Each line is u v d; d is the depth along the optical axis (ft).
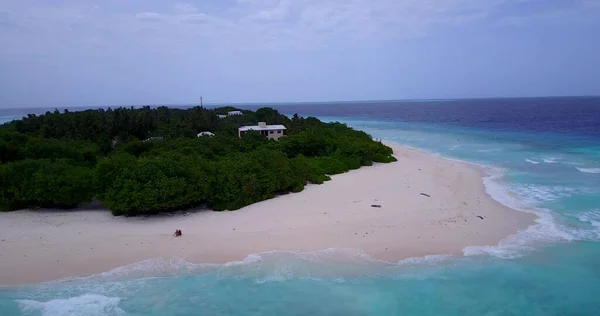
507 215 109.19
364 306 70.18
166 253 87.25
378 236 95.04
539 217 107.24
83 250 88.43
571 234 95.50
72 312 68.23
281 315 67.97
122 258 85.05
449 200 124.06
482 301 70.90
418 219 106.11
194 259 84.84
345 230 98.73
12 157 142.41
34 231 99.55
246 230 99.40
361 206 118.11
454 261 83.41
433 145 266.57
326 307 69.97
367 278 78.02
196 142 183.01
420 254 86.22
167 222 106.11
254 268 81.46
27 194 113.91
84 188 116.78
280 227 101.14
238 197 118.93
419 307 69.72
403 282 76.69
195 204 120.26
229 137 203.10
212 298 72.54
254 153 142.72
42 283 76.07
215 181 118.42
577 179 151.84
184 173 115.44
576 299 70.95
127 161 122.31
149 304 70.69
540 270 79.71
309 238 94.17
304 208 117.19
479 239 93.25
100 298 72.13
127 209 108.17
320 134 213.05
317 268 81.30
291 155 191.42
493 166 182.39
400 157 215.10
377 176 163.53
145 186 108.06
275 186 129.08
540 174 162.50
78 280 77.25
